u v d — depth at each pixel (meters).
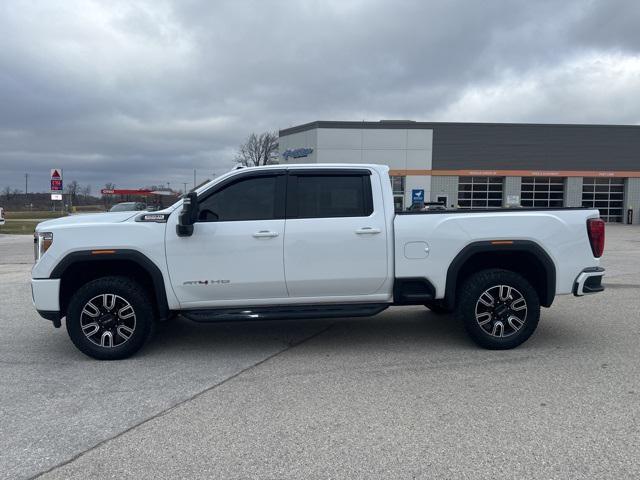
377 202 5.66
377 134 35.72
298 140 37.56
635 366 5.18
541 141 36.66
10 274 12.45
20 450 3.56
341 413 4.12
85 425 3.95
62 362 5.51
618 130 37.09
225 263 5.49
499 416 4.02
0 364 5.45
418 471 3.23
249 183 5.64
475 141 36.25
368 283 5.66
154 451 3.53
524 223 5.66
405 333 6.60
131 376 5.04
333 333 6.64
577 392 4.49
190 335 6.58
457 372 5.05
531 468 3.25
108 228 5.44
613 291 9.43
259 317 5.53
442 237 5.63
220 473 3.24
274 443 3.62
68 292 5.73
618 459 3.35
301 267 5.55
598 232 5.77
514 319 5.72
